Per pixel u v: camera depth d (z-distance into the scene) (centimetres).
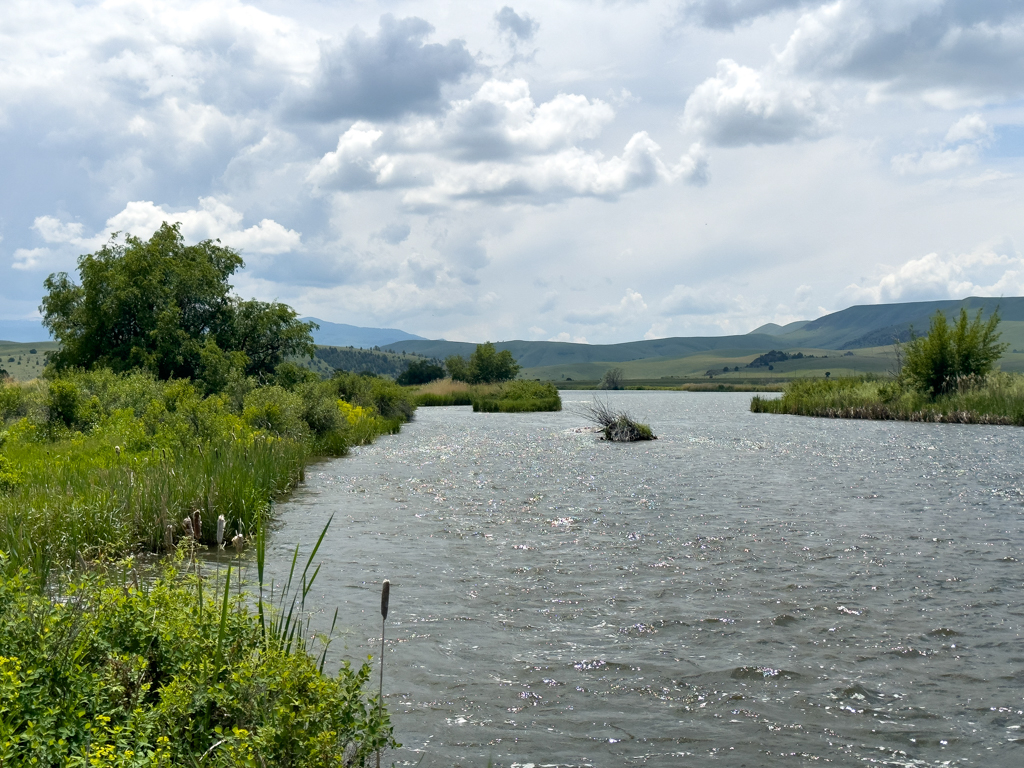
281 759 407
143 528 1160
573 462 2466
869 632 793
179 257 4438
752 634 789
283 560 1097
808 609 872
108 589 562
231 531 1248
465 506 1603
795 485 1884
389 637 770
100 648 493
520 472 2202
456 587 965
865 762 531
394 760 524
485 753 538
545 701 626
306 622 796
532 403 6738
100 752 360
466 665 700
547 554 1152
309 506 1605
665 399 10225
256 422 2797
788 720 595
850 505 1577
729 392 15338
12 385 3041
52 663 453
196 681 465
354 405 4459
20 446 2138
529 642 764
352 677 484
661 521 1416
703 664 708
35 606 509
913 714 605
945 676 679
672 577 1016
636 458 2577
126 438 2153
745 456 2602
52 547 951
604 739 562
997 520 1398
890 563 1082
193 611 550
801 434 3572
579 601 905
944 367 4909
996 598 909
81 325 4188
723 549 1178
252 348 4438
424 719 589
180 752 416
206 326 4331
